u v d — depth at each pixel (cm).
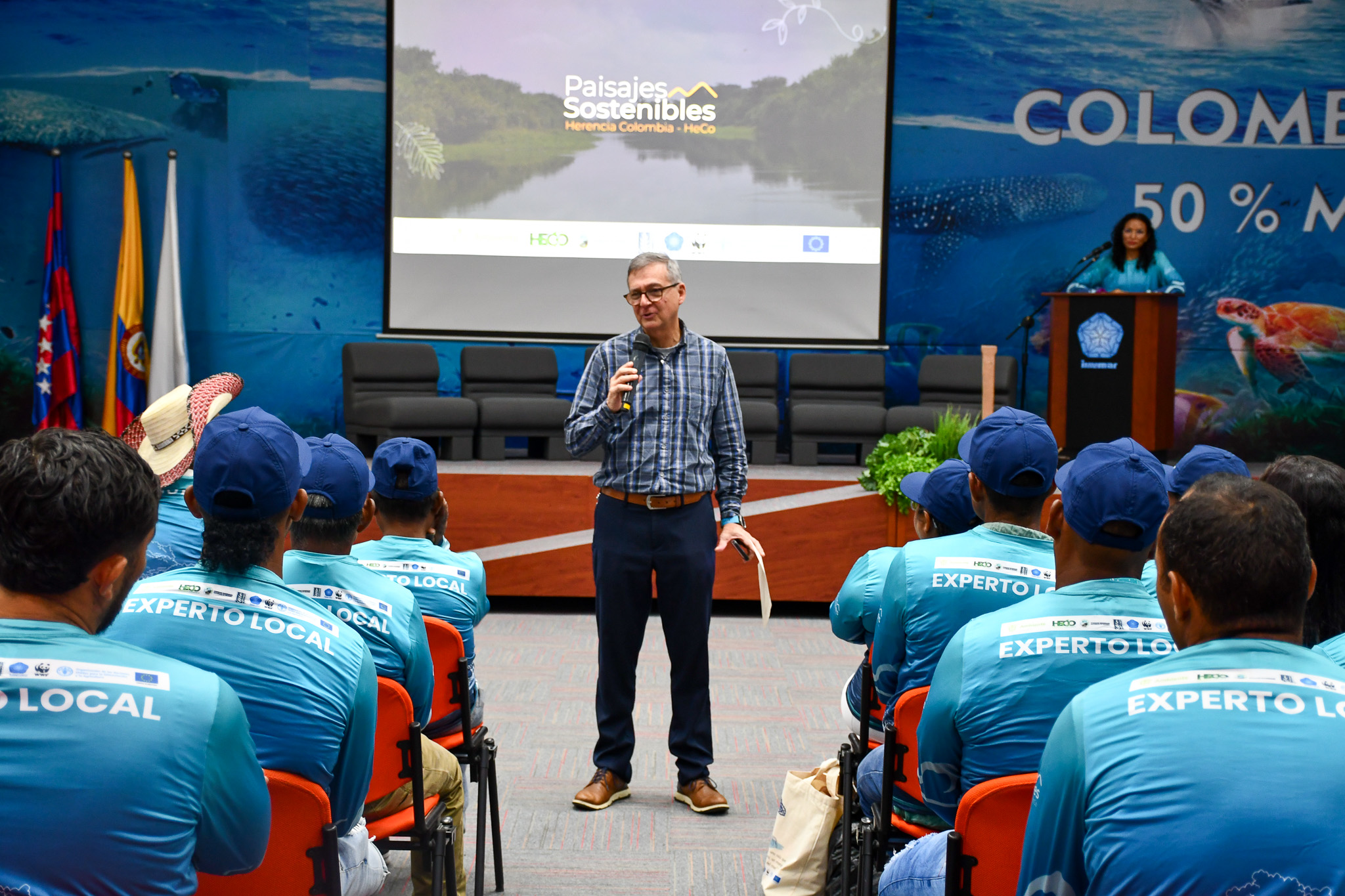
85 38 768
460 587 244
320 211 783
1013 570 190
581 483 552
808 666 465
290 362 789
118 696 100
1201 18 778
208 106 775
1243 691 98
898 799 195
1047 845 107
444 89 757
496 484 550
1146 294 562
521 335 766
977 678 146
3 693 96
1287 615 102
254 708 140
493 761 252
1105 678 140
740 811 308
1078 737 104
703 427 304
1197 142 784
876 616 233
